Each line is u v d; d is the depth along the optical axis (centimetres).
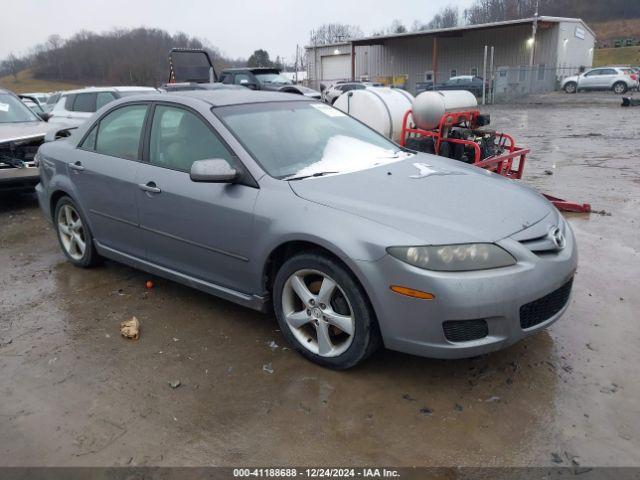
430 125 713
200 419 276
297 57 4591
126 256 430
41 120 847
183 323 380
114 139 428
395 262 274
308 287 327
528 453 247
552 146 1238
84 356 339
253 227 326
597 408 277
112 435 266
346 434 263
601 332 352
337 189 319
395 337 283
